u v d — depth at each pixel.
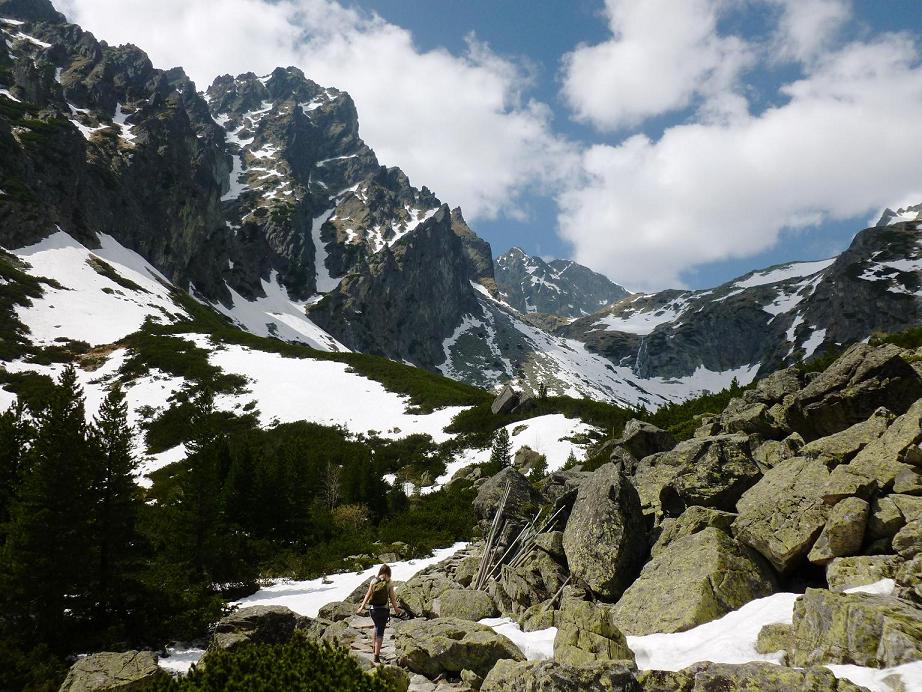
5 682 12.62
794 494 12.66
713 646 9.83
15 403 25.16
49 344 78.19
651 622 11.41
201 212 178.88
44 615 15.16
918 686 7.05
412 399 75.94
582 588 14.16
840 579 10.30
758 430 18.80
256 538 30.95
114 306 96.06
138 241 147.62
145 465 53.22
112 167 153.88
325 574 25.56
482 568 18.00
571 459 46.50
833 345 33.41
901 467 11.86
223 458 38.81
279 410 68.38
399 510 41.22
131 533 17.70
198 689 8.14
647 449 24.00
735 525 12.88
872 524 11.09
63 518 15.65
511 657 11.09
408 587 17.78
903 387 15.67
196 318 112.50
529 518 20.91
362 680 8.49
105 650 14.95
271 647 9.20
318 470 46.78
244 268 196.25
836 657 8.28
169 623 16.11
